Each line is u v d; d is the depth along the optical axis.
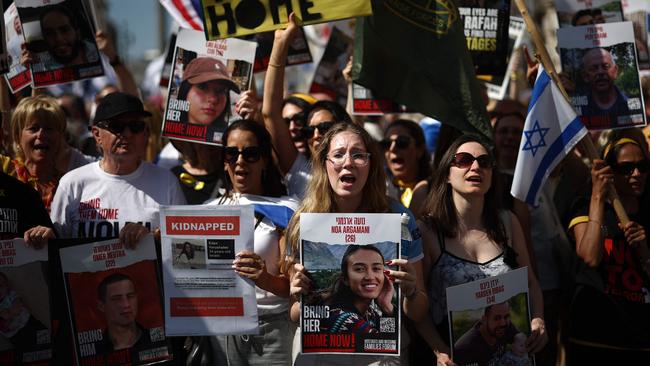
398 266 3.97
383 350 3.96
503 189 5.23
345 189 4.11
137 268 4.25
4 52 4.91
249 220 4.12
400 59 5.23
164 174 4.78
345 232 3.99
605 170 4.80
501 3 5.83
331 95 7.05
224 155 4.72
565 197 5.72
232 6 5.11
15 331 4.15
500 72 5.86
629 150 4.93
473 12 5.86
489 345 4.14
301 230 3.99
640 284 4.80
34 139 5.11
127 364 4.21
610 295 4.89
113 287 4.21
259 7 5.12
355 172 4.11
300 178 5.32
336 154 4.12
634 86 5.17
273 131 5.29
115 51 6.30
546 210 5.58
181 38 5.26
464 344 4.11
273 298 4.47
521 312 4.20
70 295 4.16
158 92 12.04
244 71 5.27
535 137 4.83
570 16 5.65
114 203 4.61
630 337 4.84
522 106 6.71
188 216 4.13
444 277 4.34
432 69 5.20
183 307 4.13
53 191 5.18
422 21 5.22
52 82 5.47
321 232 4.00
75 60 5.48
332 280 3.98
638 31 5.94
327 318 3.97
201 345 4.56
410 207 5.29
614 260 4.87
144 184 4.68
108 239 4.22
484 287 4.15
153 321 4.25
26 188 4.37
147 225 4.60
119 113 4.54
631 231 4.71
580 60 5.24
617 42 5.20
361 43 5.32
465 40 5.23
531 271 4.54
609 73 5.20
